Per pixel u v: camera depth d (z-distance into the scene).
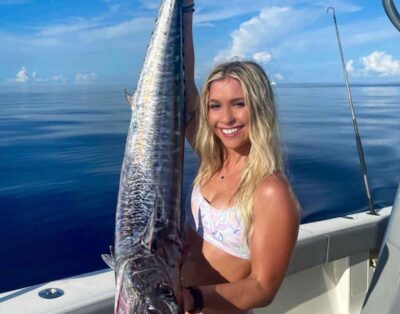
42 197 7.28
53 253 5.80
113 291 2.21
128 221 1.74
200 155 1.95
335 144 12.01
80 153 9.31
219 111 1.77
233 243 1.71
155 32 2.07
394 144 12.33
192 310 1.57
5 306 2.04
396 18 1.97
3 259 5.50
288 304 3.05
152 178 1.83
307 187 8.66
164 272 1.61
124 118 12.39
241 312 1.85
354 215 3.45
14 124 11.62
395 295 2.03
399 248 2.03
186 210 1.95
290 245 1.63
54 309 2.03
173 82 2.01
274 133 1.73
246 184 1.69
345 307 3.21
